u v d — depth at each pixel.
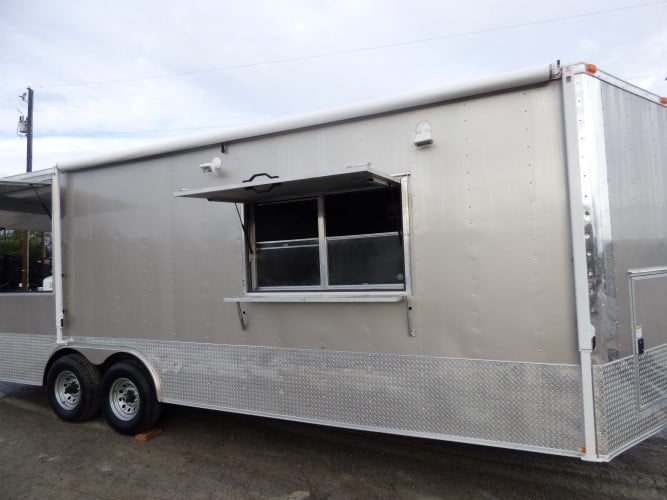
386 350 3.23
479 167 2.96
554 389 2.75
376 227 3.41
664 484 3.35
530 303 2.82
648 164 3.20
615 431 2.70
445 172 3.05
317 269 3.64
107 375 4.50
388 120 3.24
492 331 2.92
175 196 3.79
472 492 3.31
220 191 3.43
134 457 4.01
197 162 4.04
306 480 3.55
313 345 3.49
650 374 3.04
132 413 4.46
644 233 3.10
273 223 3.81
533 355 2.81
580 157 2.67
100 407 4.79
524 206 2.84
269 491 3.41
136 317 4.34
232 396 3.85
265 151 3.72
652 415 3.01
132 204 4.36
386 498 3.27
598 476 3.49
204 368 3.98
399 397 3.19
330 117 3.40
